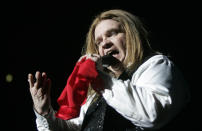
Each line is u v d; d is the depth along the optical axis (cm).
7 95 1177
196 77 970
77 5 1120
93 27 494
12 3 1162
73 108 382
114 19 471
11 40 1186
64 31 1148
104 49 459
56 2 1140
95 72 370
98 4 1088
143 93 365
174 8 1020
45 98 432
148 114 355
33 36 1176
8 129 1164
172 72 393
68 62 1148
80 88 379
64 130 464
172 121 406
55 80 1145
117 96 360
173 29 1015
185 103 409
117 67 424
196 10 1009
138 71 407
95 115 427
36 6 1156
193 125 797
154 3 1028
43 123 444
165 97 365
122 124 393
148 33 473
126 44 452
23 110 1177
